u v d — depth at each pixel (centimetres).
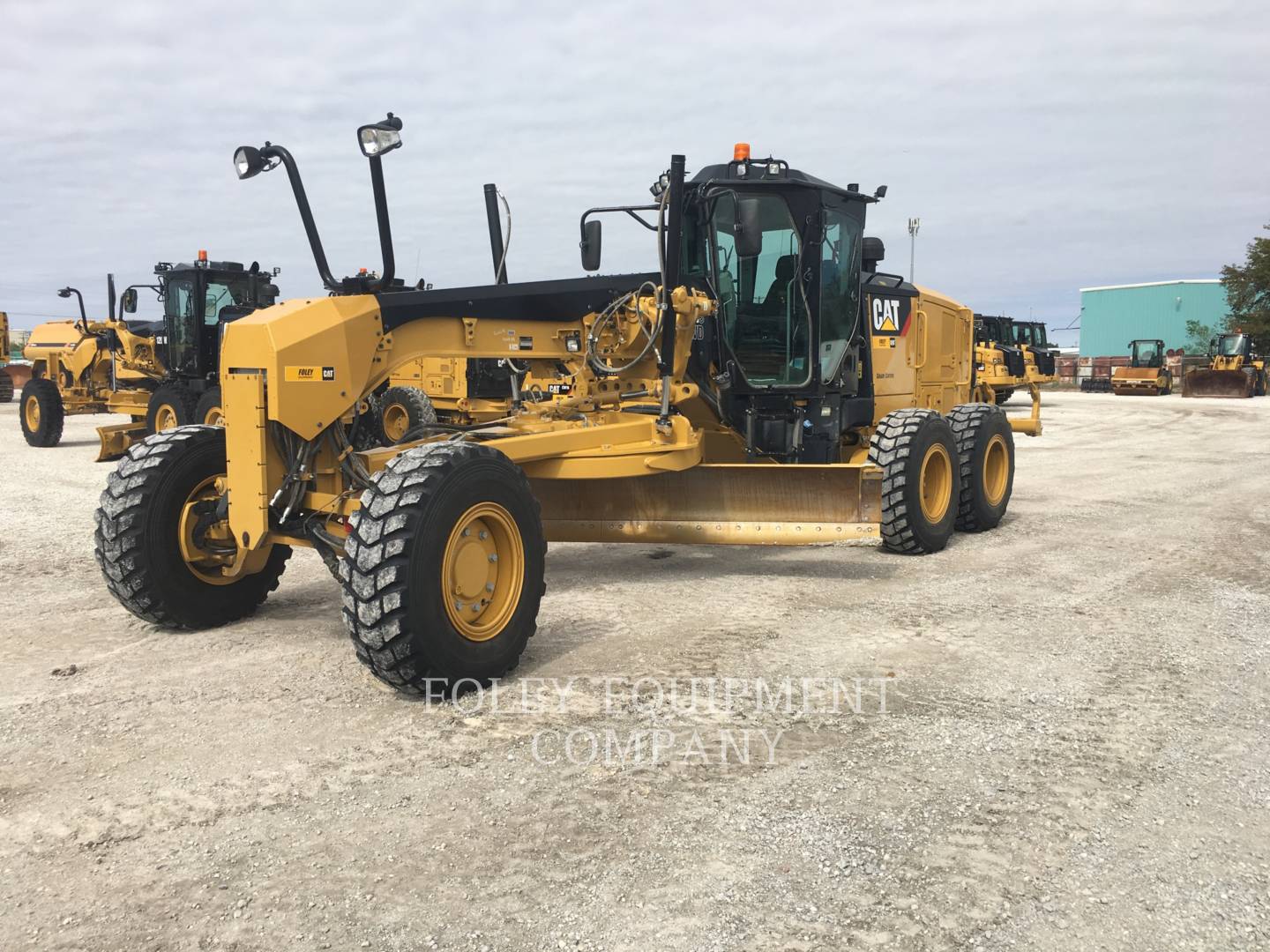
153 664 454
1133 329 8119
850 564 677
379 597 379
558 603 566
